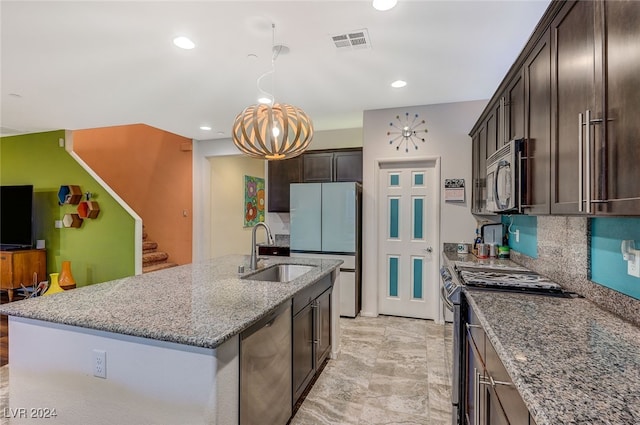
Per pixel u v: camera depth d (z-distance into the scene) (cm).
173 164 596
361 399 241
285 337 204
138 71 300
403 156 415
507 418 112
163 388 141
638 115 97
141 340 144
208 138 576
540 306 162
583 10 130
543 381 91
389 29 233
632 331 129
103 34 237
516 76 216
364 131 428
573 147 138
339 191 423
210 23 224
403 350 324
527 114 194
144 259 543
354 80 326
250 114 243
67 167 506
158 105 394
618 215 107
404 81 329
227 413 142
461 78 321
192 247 582
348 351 322
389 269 434
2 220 497
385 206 432
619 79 107
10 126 486
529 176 190
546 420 75
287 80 324
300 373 229
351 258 419
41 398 163
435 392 250
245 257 341
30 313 159
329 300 300
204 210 589
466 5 206
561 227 210
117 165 636
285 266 306
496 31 235
